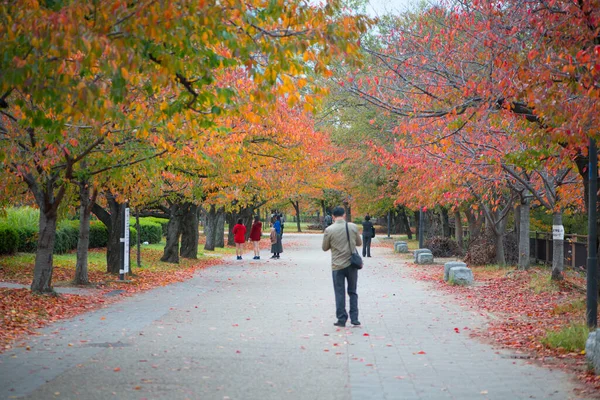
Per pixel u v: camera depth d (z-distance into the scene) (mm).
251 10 9172
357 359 8516
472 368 8008
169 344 9430
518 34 12016
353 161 33531
